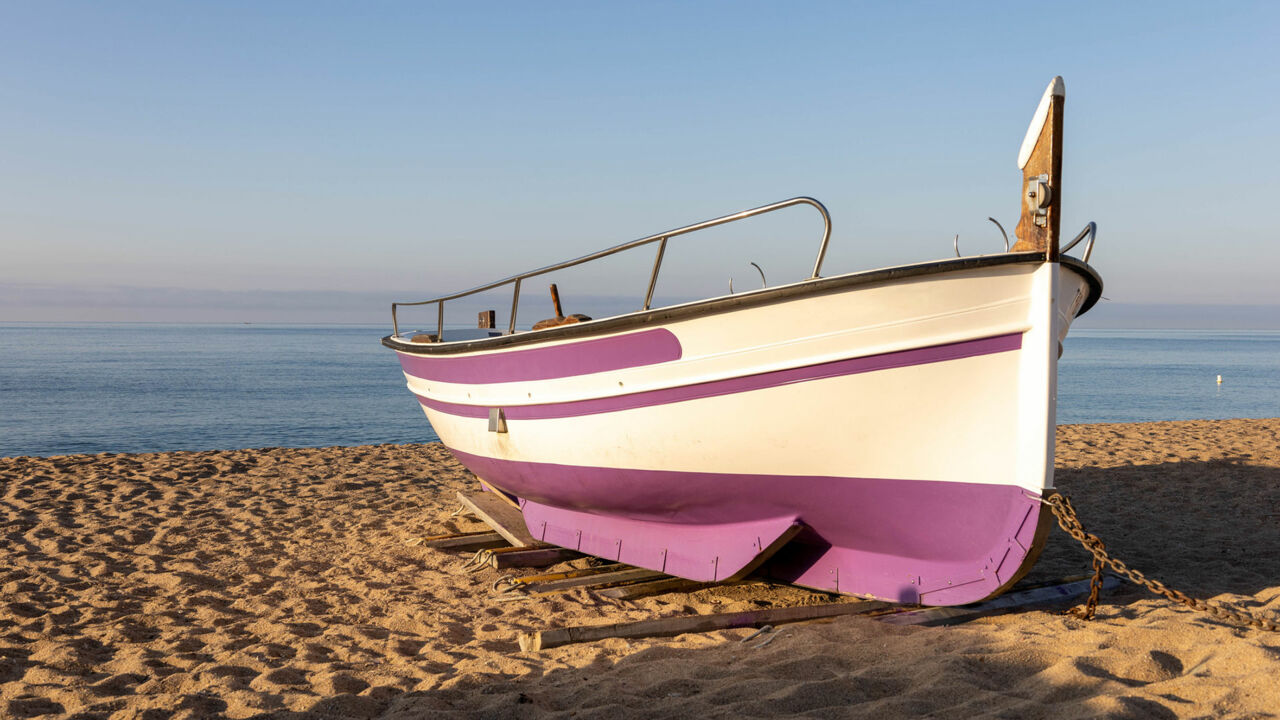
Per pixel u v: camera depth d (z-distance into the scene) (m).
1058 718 2.79
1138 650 3.43
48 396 44.41
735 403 4.31
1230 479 8.85
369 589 5.32
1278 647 3.41
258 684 3.53
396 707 3.19
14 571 5.66
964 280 3.70
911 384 3.90
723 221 4.16
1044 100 3.62
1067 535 6.46
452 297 6.55
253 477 9.89
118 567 5.86
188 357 100.94
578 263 5.02
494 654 3.92
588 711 3.02
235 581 5.55
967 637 3.75
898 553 4.38
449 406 6.62
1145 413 36.00
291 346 146.88
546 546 6.13
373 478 9.88
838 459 4.20
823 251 3.90
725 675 3.41
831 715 2.91
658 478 4.84
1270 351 142.00
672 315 4.28
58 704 3.33
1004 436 3.79
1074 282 4.02
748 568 4.66
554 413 5.26
